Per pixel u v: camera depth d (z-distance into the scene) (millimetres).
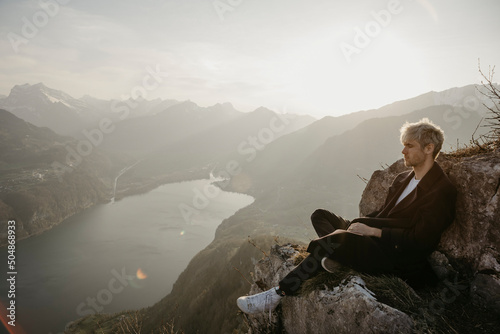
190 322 19031
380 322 1911
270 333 2834
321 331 2289
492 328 1753
